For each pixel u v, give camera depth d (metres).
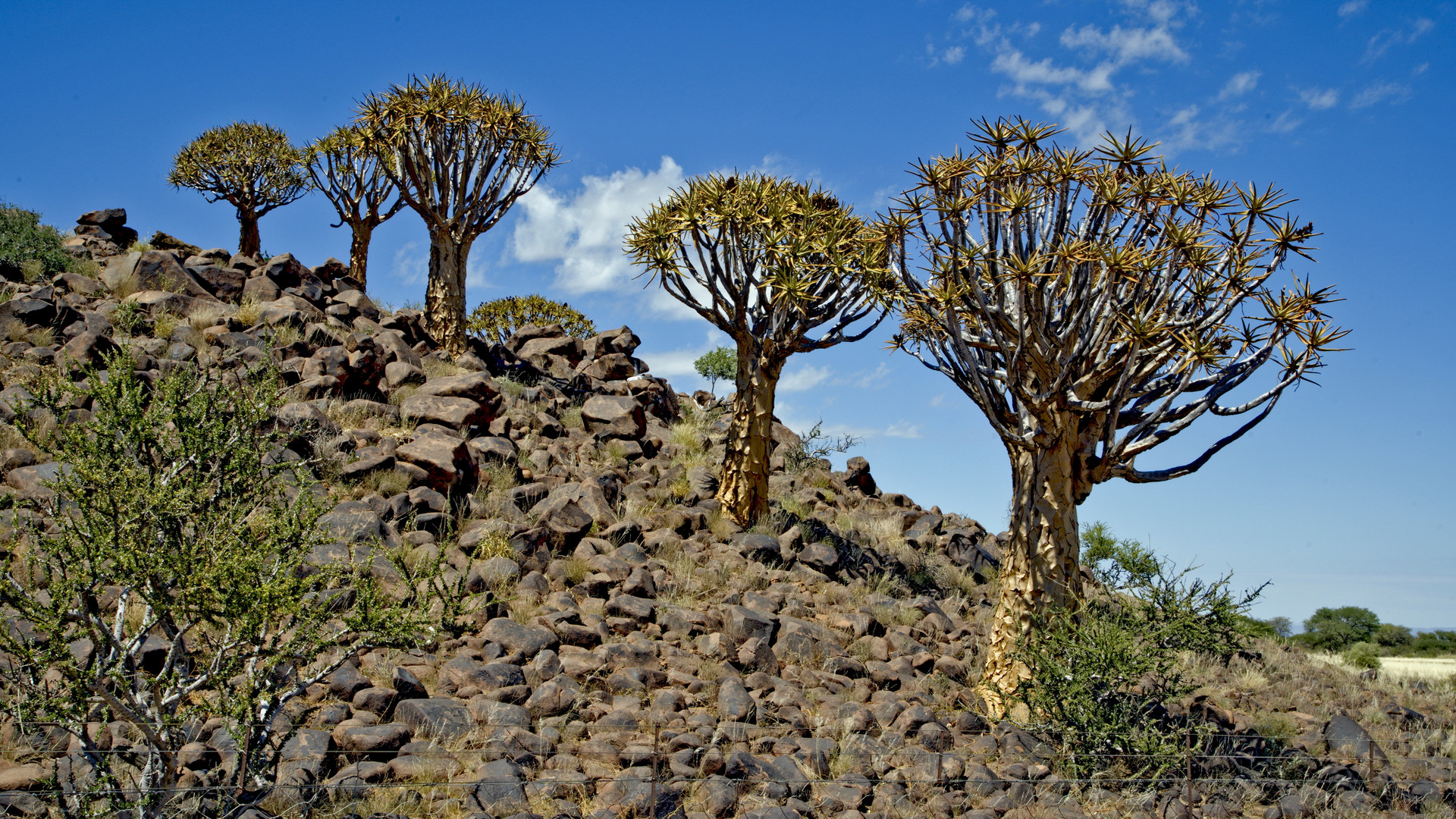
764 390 13.16
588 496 11.54
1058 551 9.56
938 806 7.11
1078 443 9.77
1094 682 8.79
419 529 9.84
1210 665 12.60
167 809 5.11
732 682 8.18
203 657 6.05
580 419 15.60
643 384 18.70
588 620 8.87
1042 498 9.66
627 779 6.31
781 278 12.38
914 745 8.16
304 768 5.80
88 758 5.10
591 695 7.59
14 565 6.80
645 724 7.29
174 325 12.94
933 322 10.09
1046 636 9.09
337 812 5.52
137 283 14.43
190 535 5.66
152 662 6.20
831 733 8.06
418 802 5.76
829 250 12.63
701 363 22.00
